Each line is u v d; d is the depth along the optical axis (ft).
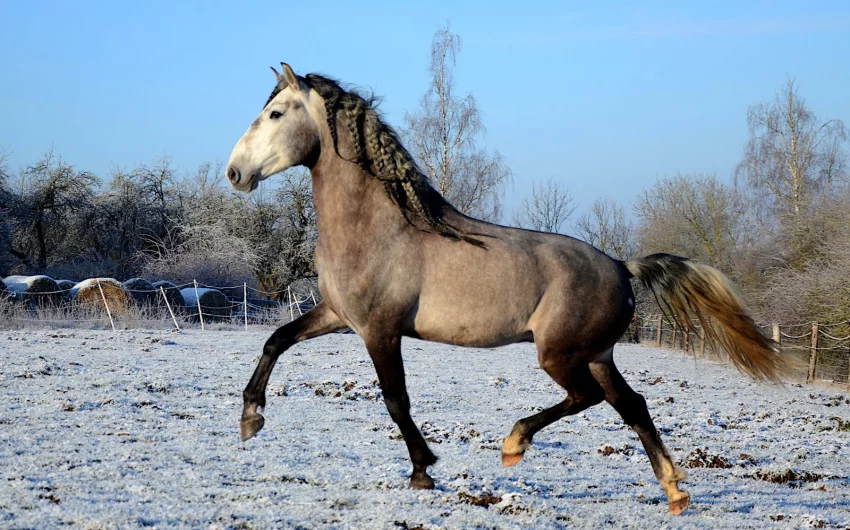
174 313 94.38
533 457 26.78
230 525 16.01
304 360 56.49
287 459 23.58
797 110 120.67
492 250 19.53
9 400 31.86
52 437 24.98
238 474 21.24
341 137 19.70
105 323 79.97
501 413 37.06
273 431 28.68
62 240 151.43
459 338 19.60
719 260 119.24
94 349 55.42
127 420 29.01
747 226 120.26
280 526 16.02
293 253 158.61
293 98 20.04
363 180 19.49
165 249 145.48
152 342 63.36
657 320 115.85
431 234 19.47
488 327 19.51
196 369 46.62
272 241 159.63
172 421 29.60
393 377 19.29
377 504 18.19
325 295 19.97
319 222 19.99
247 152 19.98
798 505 21.81
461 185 130.52
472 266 19.31
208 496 18.63
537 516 18.19
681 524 18.53
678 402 45.57
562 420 36.32
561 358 19.89
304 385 42.42
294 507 17.67
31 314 80.23
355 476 21.36
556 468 24.99
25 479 19.22
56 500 17.43
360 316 19.33
